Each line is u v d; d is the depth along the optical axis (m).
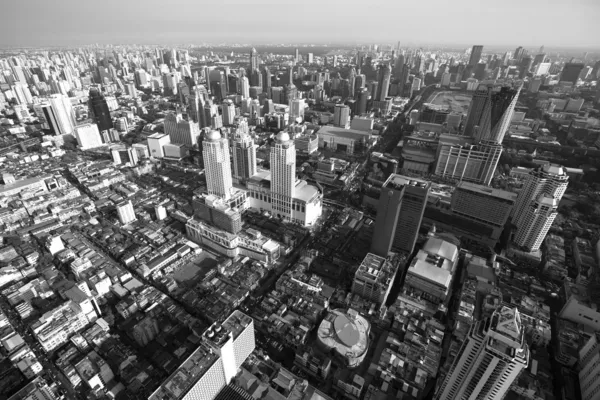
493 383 162.75
